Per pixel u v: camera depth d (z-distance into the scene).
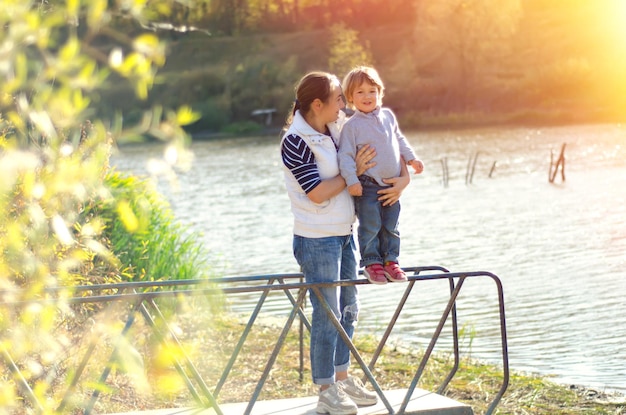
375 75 5.75
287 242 24.84
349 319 6.01
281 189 40.59
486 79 96.44
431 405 5.86
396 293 16.08
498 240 23.38
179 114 2.38
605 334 12.60
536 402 8.87
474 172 43.53
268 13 114.81
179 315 11.30
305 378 9.42
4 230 2.88
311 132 5.54
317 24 119.12
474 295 15.90
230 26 110.12
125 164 55.41
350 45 108.12
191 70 101.56
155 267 11.61
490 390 9.31
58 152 2.70
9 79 2.31
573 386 9.55
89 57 2.35
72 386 4.60
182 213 32.75
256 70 102.12
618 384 9.86
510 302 15.23
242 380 9.25
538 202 31.58
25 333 3.00
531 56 98.25
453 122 89.94
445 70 98.12
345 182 5.58
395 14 120.19
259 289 5.38
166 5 2.47
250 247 24.00
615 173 39.81
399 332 12.92
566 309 14.52
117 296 4.87
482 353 11.55
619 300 15.11
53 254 5.77
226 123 97.38
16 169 2.41
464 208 30.92
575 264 19.17
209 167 55.16
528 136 66.62
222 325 11.98
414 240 24.06
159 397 7.86
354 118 5.73
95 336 5.00
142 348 8.73
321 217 5.57
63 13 2.35
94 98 2.49
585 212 28.38
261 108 99.69
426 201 33.56
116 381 7.98
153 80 2.41
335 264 5.61
